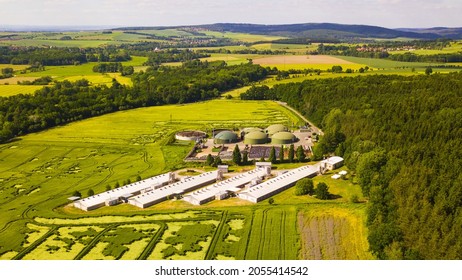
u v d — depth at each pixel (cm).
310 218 10138
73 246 9144
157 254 8725
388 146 12912
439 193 9281
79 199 11669
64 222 10344
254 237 9281
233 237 9356
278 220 10100
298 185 11831
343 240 9000
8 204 11619
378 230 8425
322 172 13650
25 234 9731
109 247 9044
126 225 10094
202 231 9675
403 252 7881
